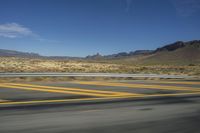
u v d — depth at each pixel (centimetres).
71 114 976
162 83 2658
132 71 5644
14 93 1600
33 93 1612
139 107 1165
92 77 3259
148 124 845
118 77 3369
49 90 1802
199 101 1395
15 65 6719
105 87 2088
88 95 1555
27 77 2875
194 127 820
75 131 746
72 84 2325
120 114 995
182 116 986
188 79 3553
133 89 1967
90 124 828
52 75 2878
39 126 790
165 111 1080
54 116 934
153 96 1573
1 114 954
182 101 1386
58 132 732
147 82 2758
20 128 763
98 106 1168
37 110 1044
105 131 752
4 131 730
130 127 802
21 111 1017
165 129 788
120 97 1495
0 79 2644
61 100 1334
